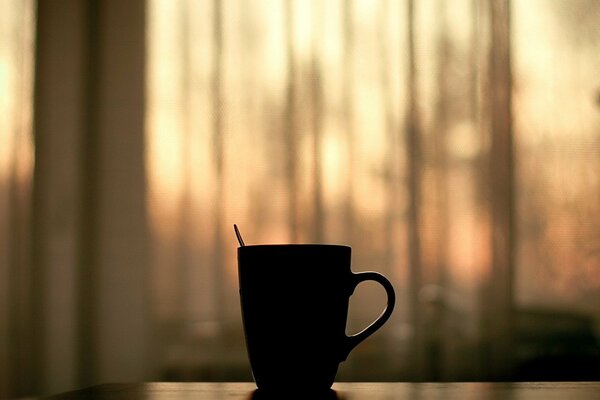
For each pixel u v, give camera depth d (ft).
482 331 7.35
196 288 7.61
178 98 7.79
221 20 7.79
